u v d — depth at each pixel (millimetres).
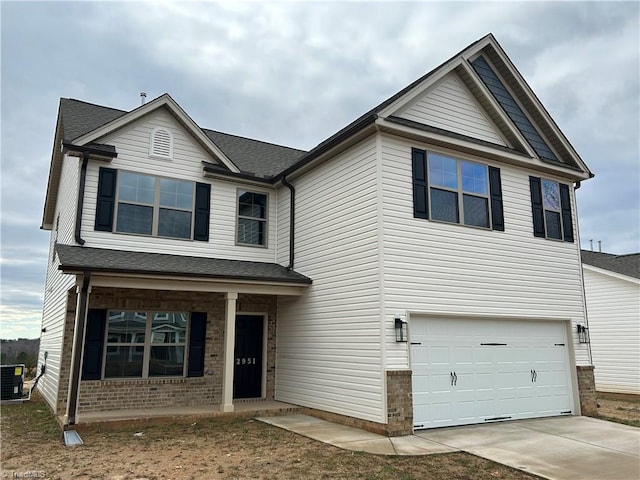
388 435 8328
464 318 9969
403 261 9250
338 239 10375
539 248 11516
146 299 10891
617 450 7621
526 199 11594
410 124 9641
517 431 9094
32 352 32344
